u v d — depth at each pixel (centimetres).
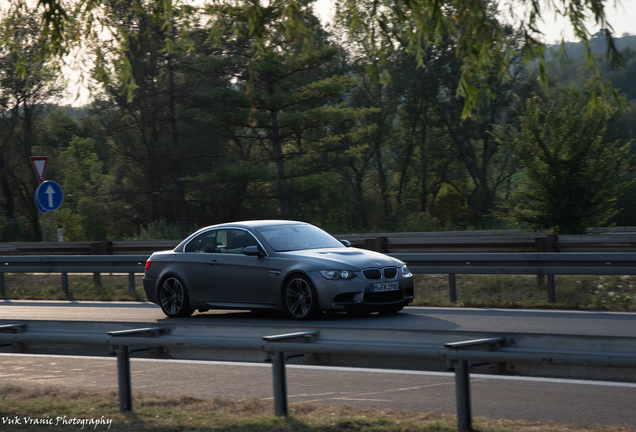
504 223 4188
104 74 923
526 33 699
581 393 697
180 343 590
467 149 5494
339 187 5038
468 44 732
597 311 1261
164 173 4391
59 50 907
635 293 1383
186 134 4341
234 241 1281
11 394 743
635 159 2636
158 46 3844
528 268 1394
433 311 1302
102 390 776
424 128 5631
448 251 1795
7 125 4928
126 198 4622
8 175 5162
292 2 825
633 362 432
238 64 4038
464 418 527
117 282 2075
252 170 4144
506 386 737
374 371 831
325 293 1138
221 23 877
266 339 556
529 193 2442
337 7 824
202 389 772
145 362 950
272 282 1198
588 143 2372
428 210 5719
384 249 1908
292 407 638
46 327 666
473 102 750
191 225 4800
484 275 1691
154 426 579
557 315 1218
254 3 831
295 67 4088
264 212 4903
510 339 500
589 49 691
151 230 4172
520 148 2444
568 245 1625
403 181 5944
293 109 4759
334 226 4884
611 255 1319
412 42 792
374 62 819
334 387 756
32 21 881
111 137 4738
